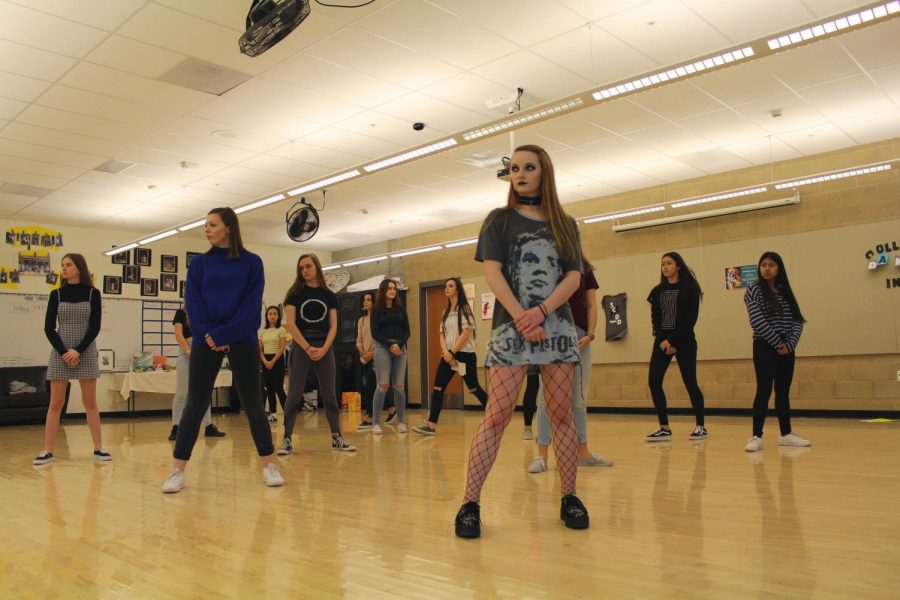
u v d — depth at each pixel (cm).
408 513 249
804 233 807
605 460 367
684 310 510
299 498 287
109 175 825
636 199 958
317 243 1304
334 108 632
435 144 621
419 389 1205
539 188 222
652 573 166
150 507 274
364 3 451
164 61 530
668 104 638
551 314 215
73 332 452
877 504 253
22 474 389
